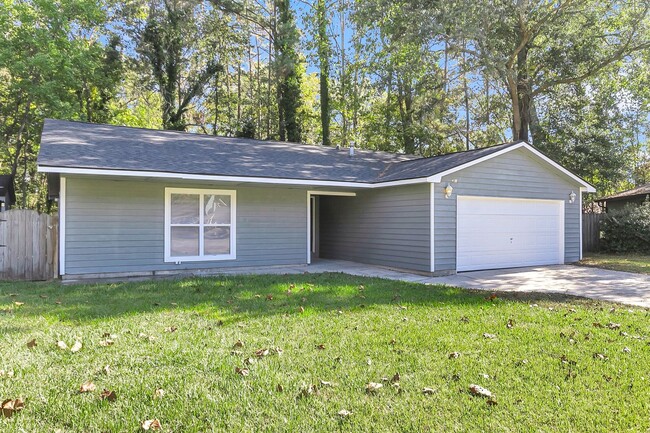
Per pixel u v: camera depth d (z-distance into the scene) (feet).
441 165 37.45
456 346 14.65
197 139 43.11
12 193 63.00
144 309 19.90
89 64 66.39
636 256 49.24
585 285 29.73
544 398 10.75
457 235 36.37
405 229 37.50
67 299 22.31
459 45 60.39
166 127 75.36
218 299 22.53
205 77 78.74
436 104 74.13
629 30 61.21
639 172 91.35
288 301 22.13
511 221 40.32
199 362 12.81
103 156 30.99
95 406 10.00
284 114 80.79
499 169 39.04
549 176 42.70
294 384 11.35
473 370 12.51
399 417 9.70
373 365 12.80
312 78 100.17
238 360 13.04
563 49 65.21
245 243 38.29
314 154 46.24
